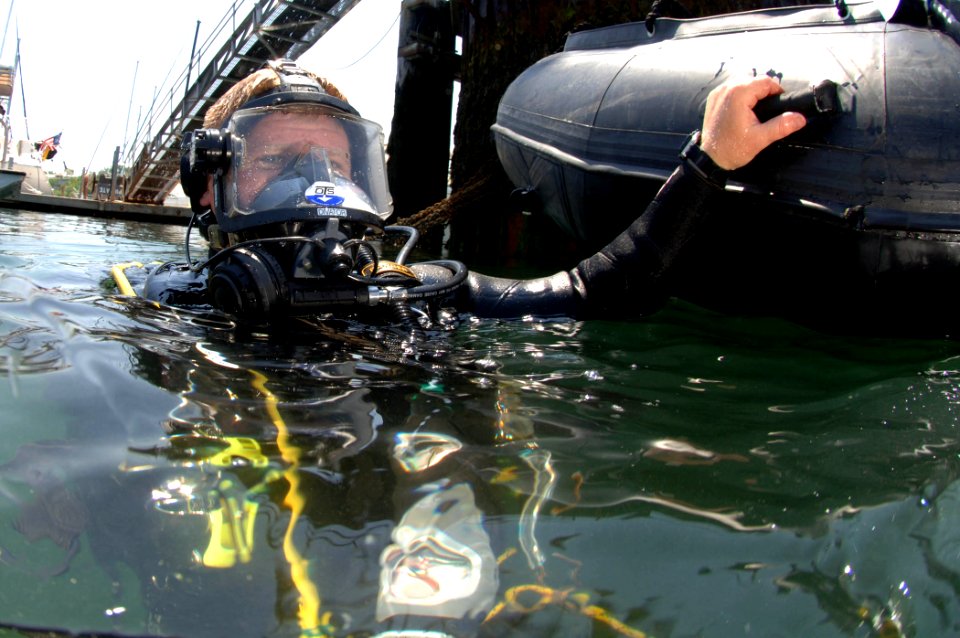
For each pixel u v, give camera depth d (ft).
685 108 7.93
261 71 7.40
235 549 2.62
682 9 9.28
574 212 9.87
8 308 6.06
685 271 7.63
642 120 8.43
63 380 4.14
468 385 4.70
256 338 5.50
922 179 5.99
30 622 2.23
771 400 4.67
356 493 3.05
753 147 5.97
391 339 5.82
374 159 6.97
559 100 10.25
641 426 4.08
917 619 2.46
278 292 5.75
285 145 6.50
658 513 3.05
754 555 2.78
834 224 6.16
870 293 6.48
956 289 6.23
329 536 2.73
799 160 6.33
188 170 7.20
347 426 3.76
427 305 6.81
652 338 6.39
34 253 12.64
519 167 11.48
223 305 6.07
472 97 17.69
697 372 5.34
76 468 3.08
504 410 4.23
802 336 6.76
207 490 2.99
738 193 6.49
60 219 26.76
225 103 7.68
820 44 6.91
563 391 4.69
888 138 6.06
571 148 9.47
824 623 2.44
